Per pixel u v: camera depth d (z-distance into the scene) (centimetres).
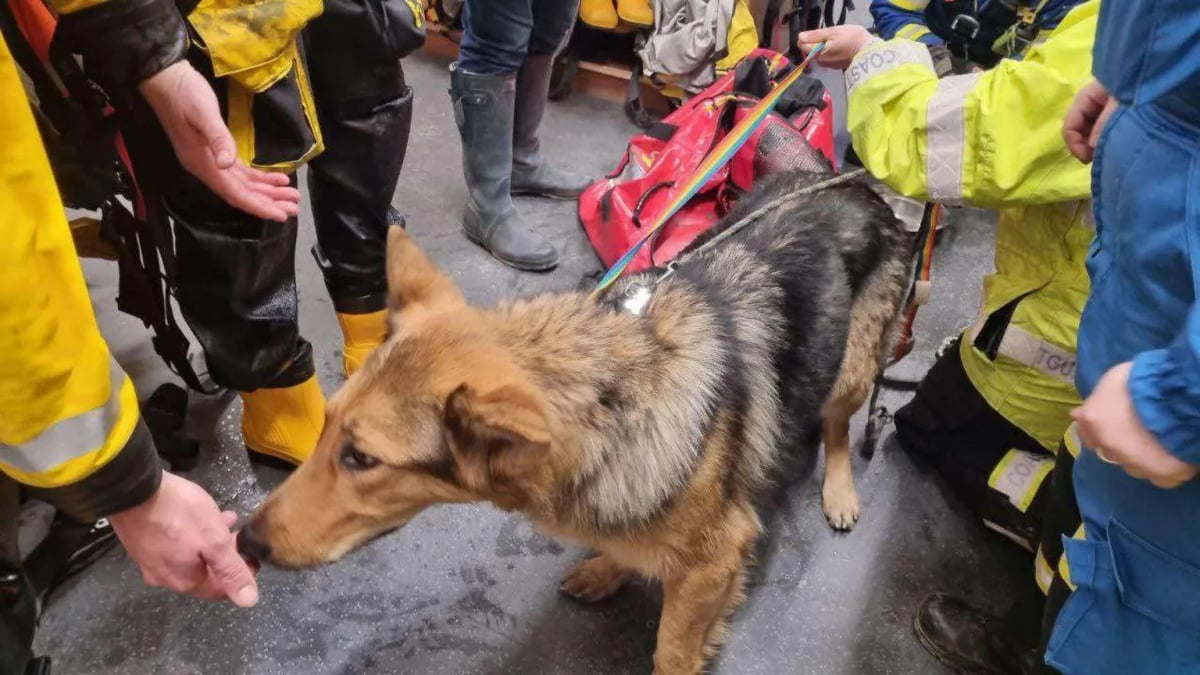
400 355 131
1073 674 133
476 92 283
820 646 197
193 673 180
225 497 219
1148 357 94
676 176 300
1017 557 223
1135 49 104
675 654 173
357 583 200
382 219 227
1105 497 123
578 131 406
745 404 161
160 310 190
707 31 382
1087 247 181
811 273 184
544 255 308
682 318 157
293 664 183
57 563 188
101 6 126
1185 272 102
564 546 213
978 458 228
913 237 223
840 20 468
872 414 240
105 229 171
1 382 80
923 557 221
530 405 114
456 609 197
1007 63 162
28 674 156
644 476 144
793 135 290
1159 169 103
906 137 174
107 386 92
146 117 147
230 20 150
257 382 196
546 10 299
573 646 193
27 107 77
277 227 175
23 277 77
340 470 134
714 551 159
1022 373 204
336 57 189
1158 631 119
